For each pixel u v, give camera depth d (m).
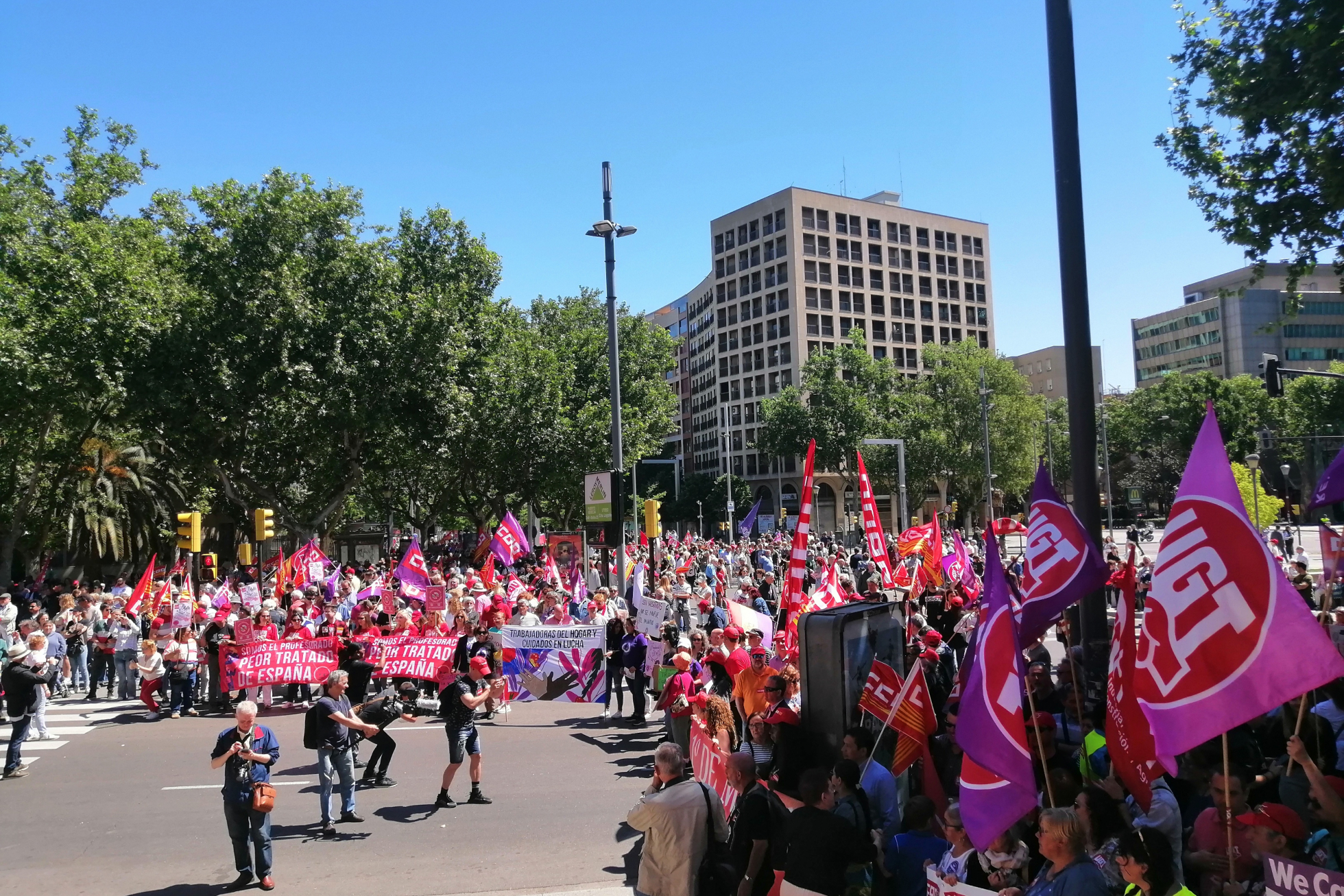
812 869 5.72
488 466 49.25
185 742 14.52
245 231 34.34
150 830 10.03
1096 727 7.96
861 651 8.66
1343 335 115.50
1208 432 5.20
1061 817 4.84
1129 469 87.69
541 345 54.56
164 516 43.72
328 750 9.95
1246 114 13.88
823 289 96.12
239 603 21.84
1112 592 19.22
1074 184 9.06
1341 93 12.61
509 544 23.50
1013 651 5.50
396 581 29.03
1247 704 4.79
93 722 16.22
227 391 33.16
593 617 17.62
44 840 9.72
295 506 46.91
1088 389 8.94
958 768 8.77
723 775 7.66
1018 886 5.39
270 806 8.22
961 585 19.22
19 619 29.83
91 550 40.06
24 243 32.38
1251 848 5.41
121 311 31.98
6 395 30.83
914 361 100.94
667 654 13.00
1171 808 6.07
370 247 36.72
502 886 8.26
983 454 72.50
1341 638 10.32
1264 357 19.05
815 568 28.83
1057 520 7.61
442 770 12.52
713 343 106.62
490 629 16.25
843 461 77.00
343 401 35.12
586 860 8.91
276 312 34.12
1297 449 61.47
